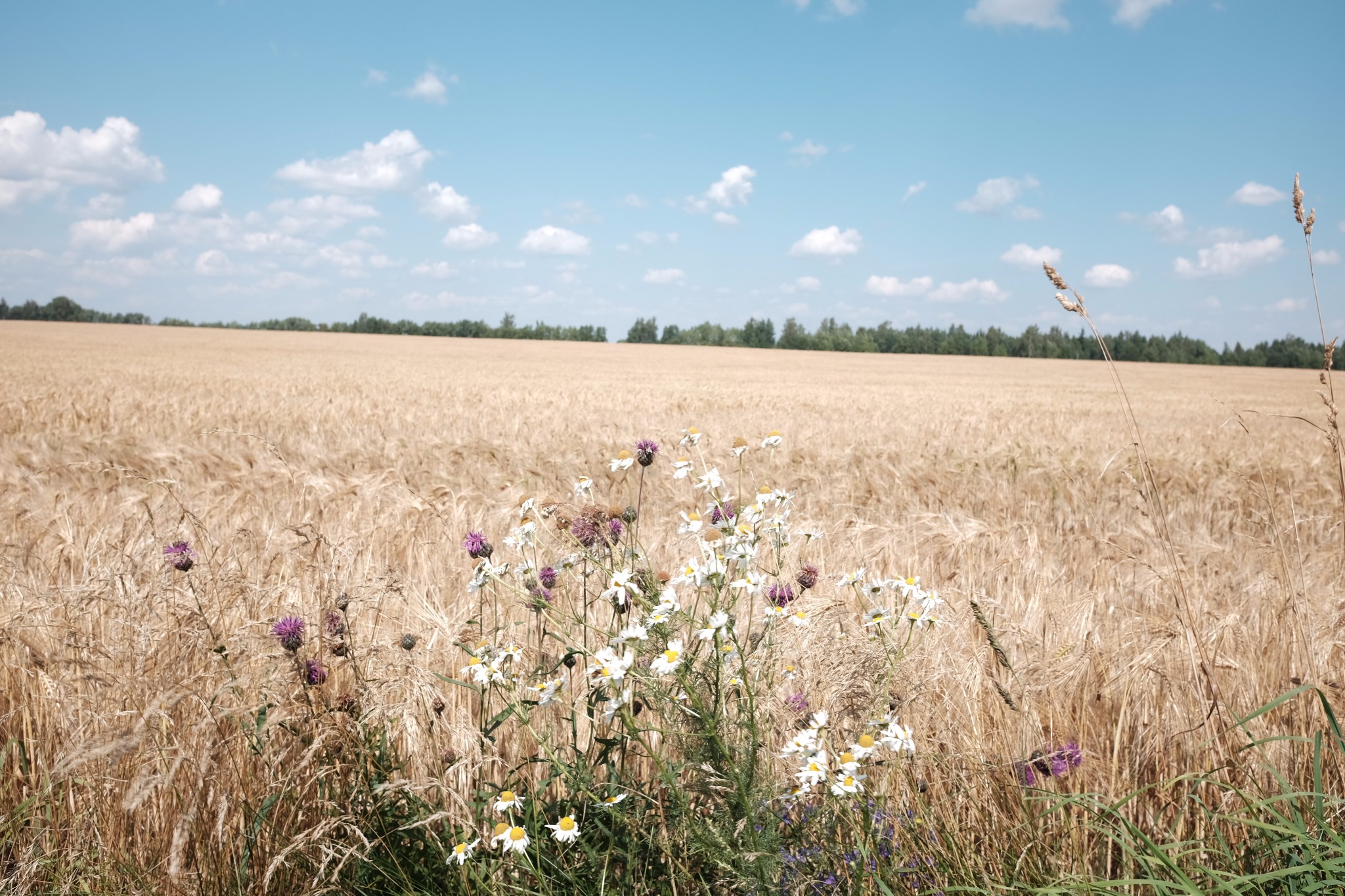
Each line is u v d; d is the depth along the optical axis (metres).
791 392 32.78
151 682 2.41
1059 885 2.01
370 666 2.43
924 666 2.61
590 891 2.02
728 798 1.96
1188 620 3.12
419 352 66.19
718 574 2.03
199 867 2.13
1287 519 7.09
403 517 6.11
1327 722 2.67
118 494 6.86
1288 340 107.69
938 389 39.75
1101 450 13.91
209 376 31.06
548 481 9.22
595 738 2.29
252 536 4.05
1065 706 2.94
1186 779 2.29
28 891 2.16
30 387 23.31
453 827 2.06
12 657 3.13
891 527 5.80
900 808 2.24
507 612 3.30
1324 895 1.88
